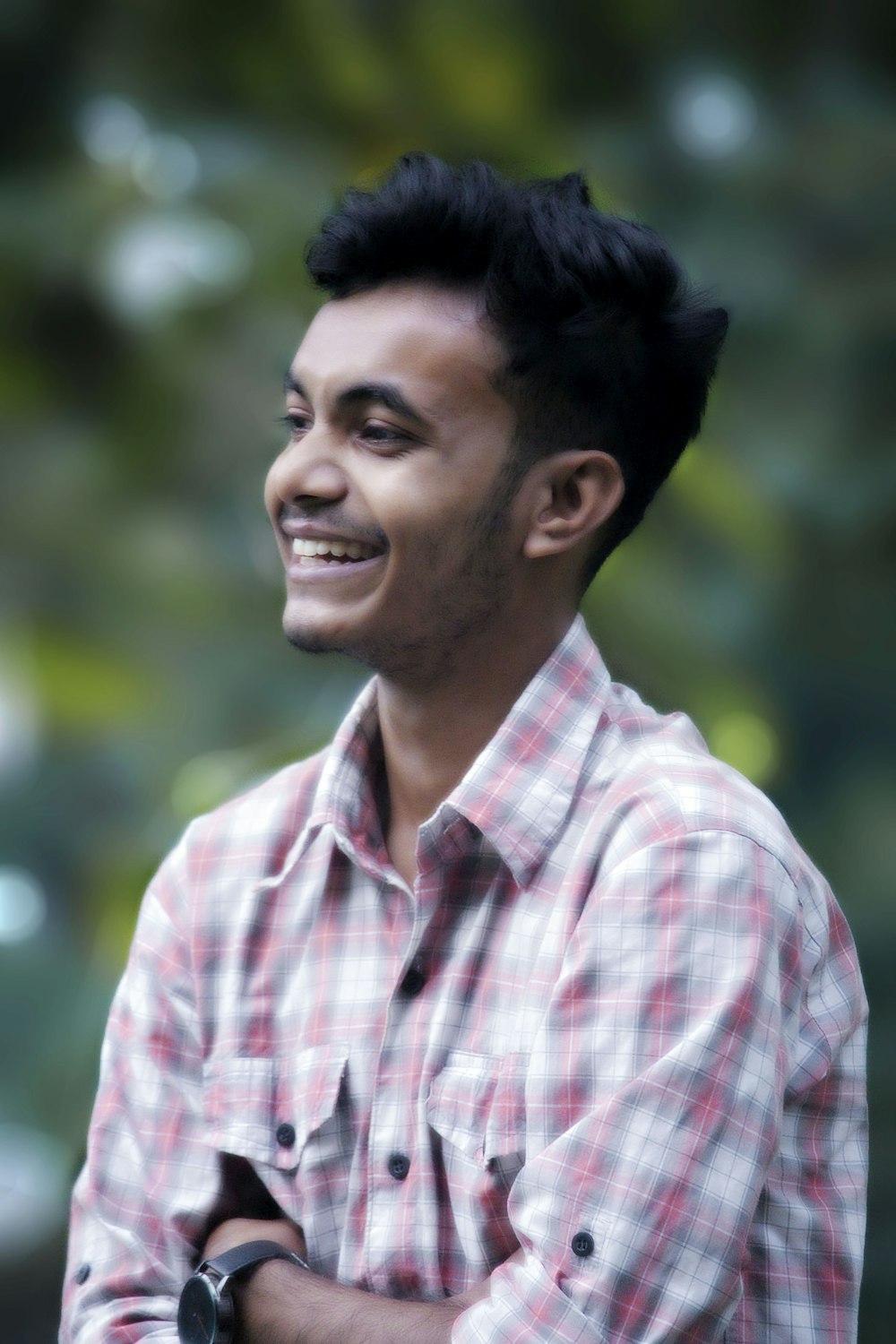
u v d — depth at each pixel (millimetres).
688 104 8383
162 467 7863
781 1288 2939
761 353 8016
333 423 2990
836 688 7816
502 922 2961
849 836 7594
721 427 7926
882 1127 5801
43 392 7898
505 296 2969
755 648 7617
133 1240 3152
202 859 3270
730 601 7551
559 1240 2693
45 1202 6621
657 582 7359
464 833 2990
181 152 8148
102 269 7805
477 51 8344
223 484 7891
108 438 7898
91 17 8289
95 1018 6754
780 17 8695
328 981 3094
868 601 7785
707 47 8617
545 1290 2674
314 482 2967
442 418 2951
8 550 7734
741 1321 2914
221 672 7648
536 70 8492
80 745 7555
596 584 7250
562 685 3084
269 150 8180
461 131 8266
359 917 3119
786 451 7840
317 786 3271
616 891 2828
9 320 7812
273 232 7871
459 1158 2859
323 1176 2996
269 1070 3092
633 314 3082
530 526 3033
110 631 7750
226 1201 3133
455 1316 2752
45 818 7402
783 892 2871
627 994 2777
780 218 8195
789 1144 2990
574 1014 2793
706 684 7266
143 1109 3197
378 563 2971
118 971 6812
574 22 8461
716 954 2781
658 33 8555
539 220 3002
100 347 7930
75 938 7184
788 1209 2965
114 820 7469
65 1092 6715
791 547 7770
